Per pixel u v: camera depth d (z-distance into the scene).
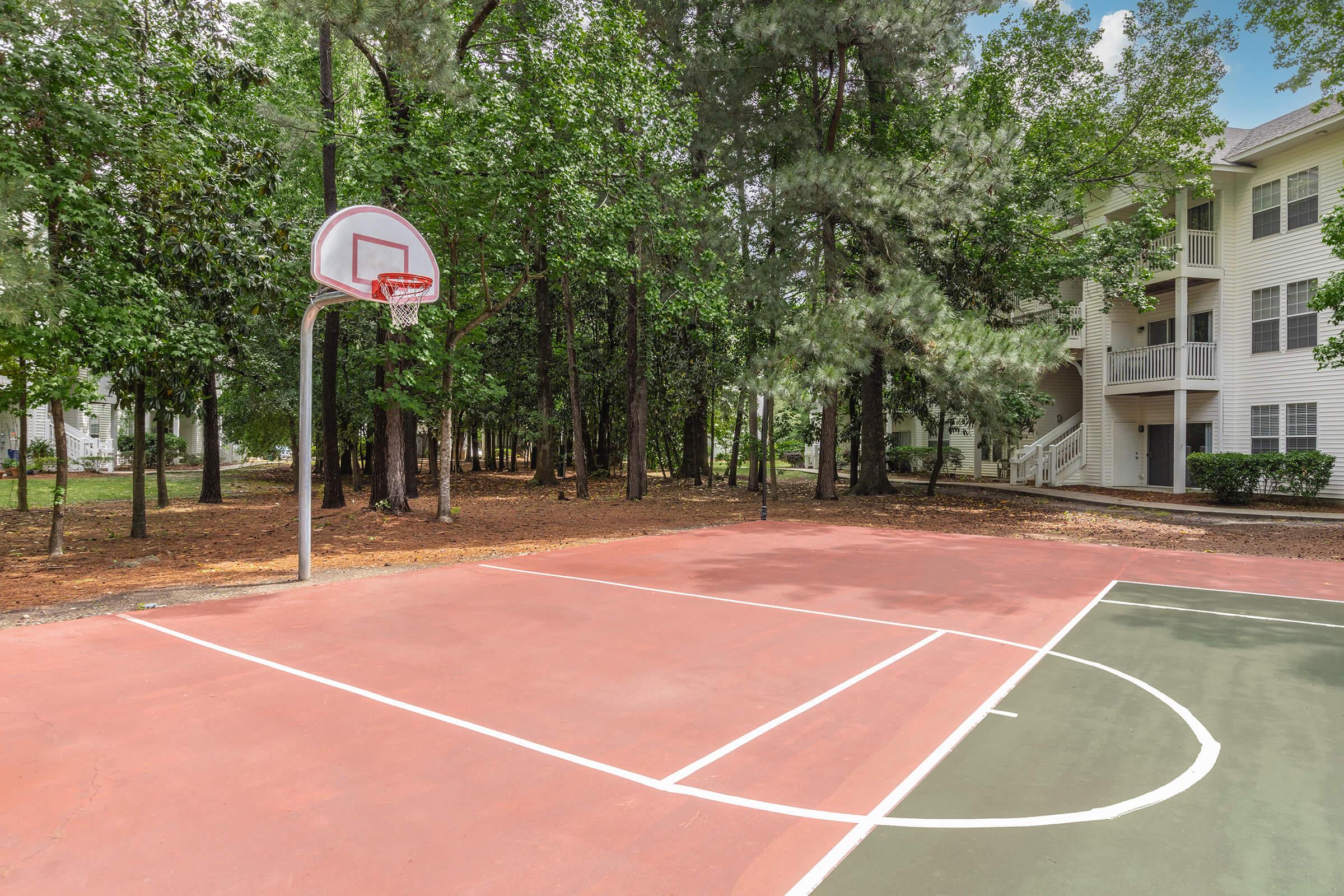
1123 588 8.78
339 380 20.30
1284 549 12.23
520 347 27.44
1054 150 18.67
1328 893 2.75
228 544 12.13
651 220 16.02
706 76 18.72
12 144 8.49
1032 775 3.79
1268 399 19.09
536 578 9.19
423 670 5.44
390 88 13.72
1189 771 3.84
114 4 9.30
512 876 2.82
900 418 24.36
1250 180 19.55
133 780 3.61
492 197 13.00
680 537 13.38
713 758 3.95
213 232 10.89
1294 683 5.31
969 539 13.21
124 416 33.94
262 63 15.06
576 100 13.44
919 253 18.14
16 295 7.37
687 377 25.64
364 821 3.24
